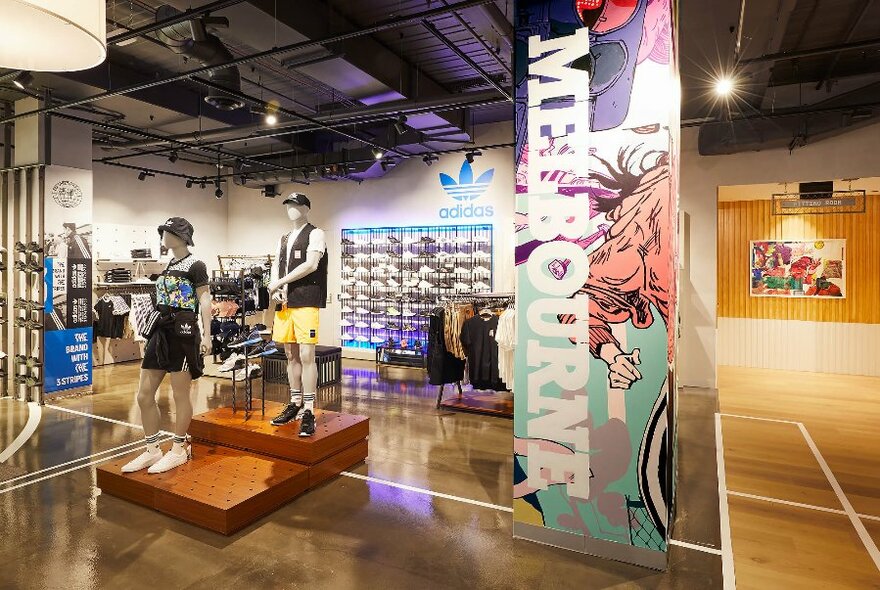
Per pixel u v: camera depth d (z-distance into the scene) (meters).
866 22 5.31
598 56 2.84
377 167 9.33
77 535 3.07
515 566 2.77
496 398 6.42
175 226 3.58
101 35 1.32
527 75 3.03
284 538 3.05
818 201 8.02
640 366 2.76
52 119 6.28
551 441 2.97
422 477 3.98
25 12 1.44
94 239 9.03
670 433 2.81
